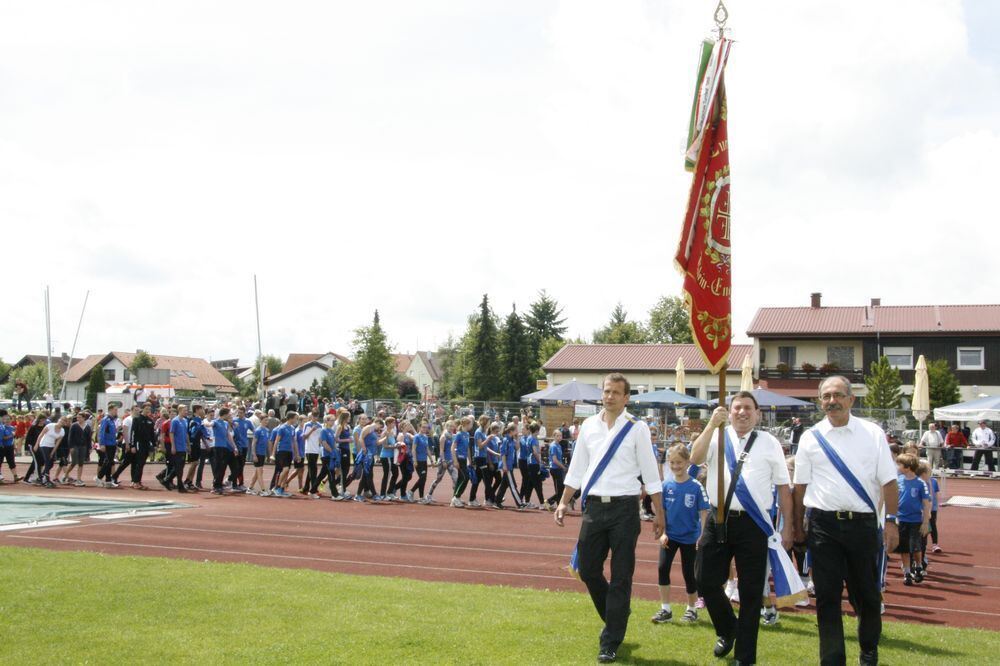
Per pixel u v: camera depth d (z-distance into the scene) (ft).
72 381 351.46
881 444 22.86
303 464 79.10
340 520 59.72
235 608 27.89
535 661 22.56
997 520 70.69
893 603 36.42
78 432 80.94
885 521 23.22
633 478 24.35
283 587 31.71
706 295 26.08
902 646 26.09
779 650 25.13
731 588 33.37
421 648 23.54
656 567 43.96
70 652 22.50
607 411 24.93
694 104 26.48
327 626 25.72
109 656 22.22
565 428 76.54
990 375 170.81
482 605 29.68
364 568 40.24
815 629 28.99
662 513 24.20
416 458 76.48
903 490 41.42
